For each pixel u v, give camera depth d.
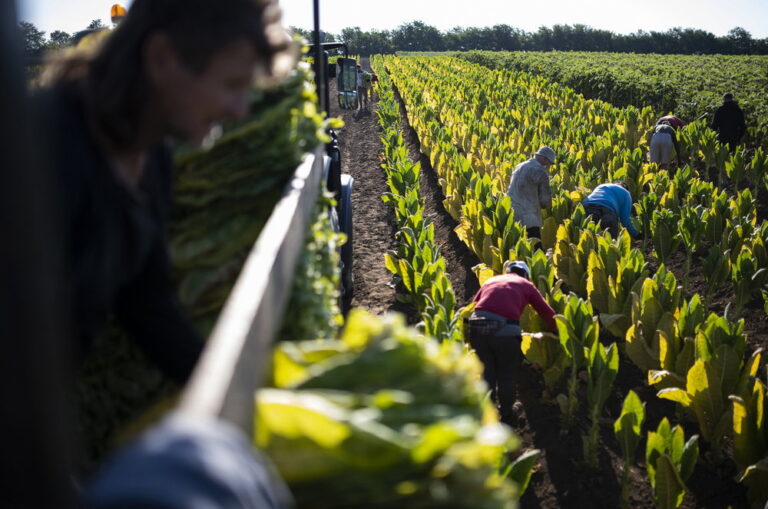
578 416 5.76
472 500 1.02
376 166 17.83
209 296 1.89
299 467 0.97
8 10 0.52
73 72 1.22
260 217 2.01
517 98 25.17
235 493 0.63
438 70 41.88
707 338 5.25
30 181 0.55
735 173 12.60
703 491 4.89
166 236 1.47
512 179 9.66
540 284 6.66
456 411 1.13
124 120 1.17
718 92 24.48
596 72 30.77
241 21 1.10
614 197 9.64
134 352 1.75
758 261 8.26
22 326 0.55
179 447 0.63
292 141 2.06
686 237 8.59
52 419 0.58
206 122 1.21
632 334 6.05
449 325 5.64
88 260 1.19
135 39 1.13
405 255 8.56
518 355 5.45
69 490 0.61
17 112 0.53
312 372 1.15
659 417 5.78
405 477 1.00
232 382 0.82
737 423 4.50
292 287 1.86
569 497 4.84
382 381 1.15
